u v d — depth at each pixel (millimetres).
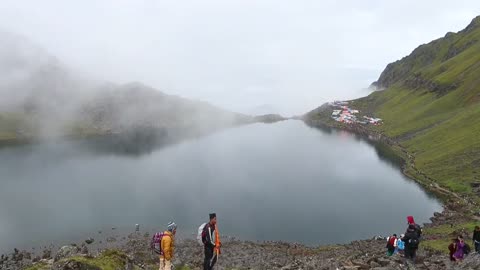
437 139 182250
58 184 146375
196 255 62688
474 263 27734
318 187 139750
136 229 94875
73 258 20297
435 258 33812
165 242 20859
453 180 129125
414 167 158375
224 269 41594
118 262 22625
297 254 68625
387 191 131625
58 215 106938
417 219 100500
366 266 32219
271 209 112625
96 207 115562
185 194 131750
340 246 77000
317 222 100250
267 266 47844
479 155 139125
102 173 169625
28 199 123875
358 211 109625
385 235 89062
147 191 136500
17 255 74750
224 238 87750
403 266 30000
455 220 89500
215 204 118812
